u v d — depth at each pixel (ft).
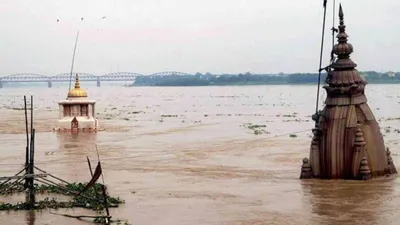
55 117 352.90
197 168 141.59
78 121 254.68
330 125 117.50
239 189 111.55
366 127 116.47
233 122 299.99
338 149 115.96
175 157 163.43
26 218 89.35
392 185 108.78
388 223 83.05
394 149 167.43
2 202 100.99
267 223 84.69
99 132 247.09
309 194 103.91
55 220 88.12
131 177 128.77
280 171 133.59
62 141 210.59
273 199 101.14
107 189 113.80
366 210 90.89
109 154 171.73
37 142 207.31
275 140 202.39
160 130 255.70
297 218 87.20
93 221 87.45
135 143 201.87
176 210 94.38
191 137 221.25
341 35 120.67
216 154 168.66
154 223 85.87
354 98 117.70
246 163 148.87
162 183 120.67
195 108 468.75
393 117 306.14
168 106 518.37
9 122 310.04
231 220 86.94
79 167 145.89
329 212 90.27
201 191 110.42
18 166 148.15
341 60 119.75
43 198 104.06
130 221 87.30
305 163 120.57
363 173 113.60
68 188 108.99
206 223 85.46
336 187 108.68
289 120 305.32
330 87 118.93
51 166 147.84
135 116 367.86
